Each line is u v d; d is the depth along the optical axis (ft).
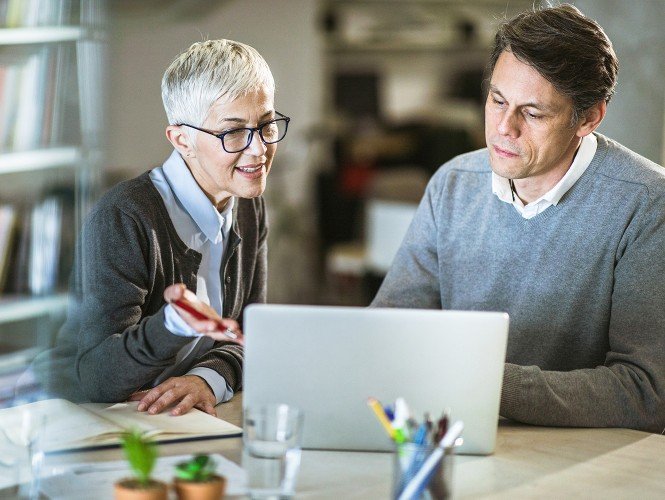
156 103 20.03
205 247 6.74
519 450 5.49
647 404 6.20
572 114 6.48
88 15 12.80
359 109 26.81
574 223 6.99
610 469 5.20
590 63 6.38
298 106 26.05
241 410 6.15
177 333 5.66
